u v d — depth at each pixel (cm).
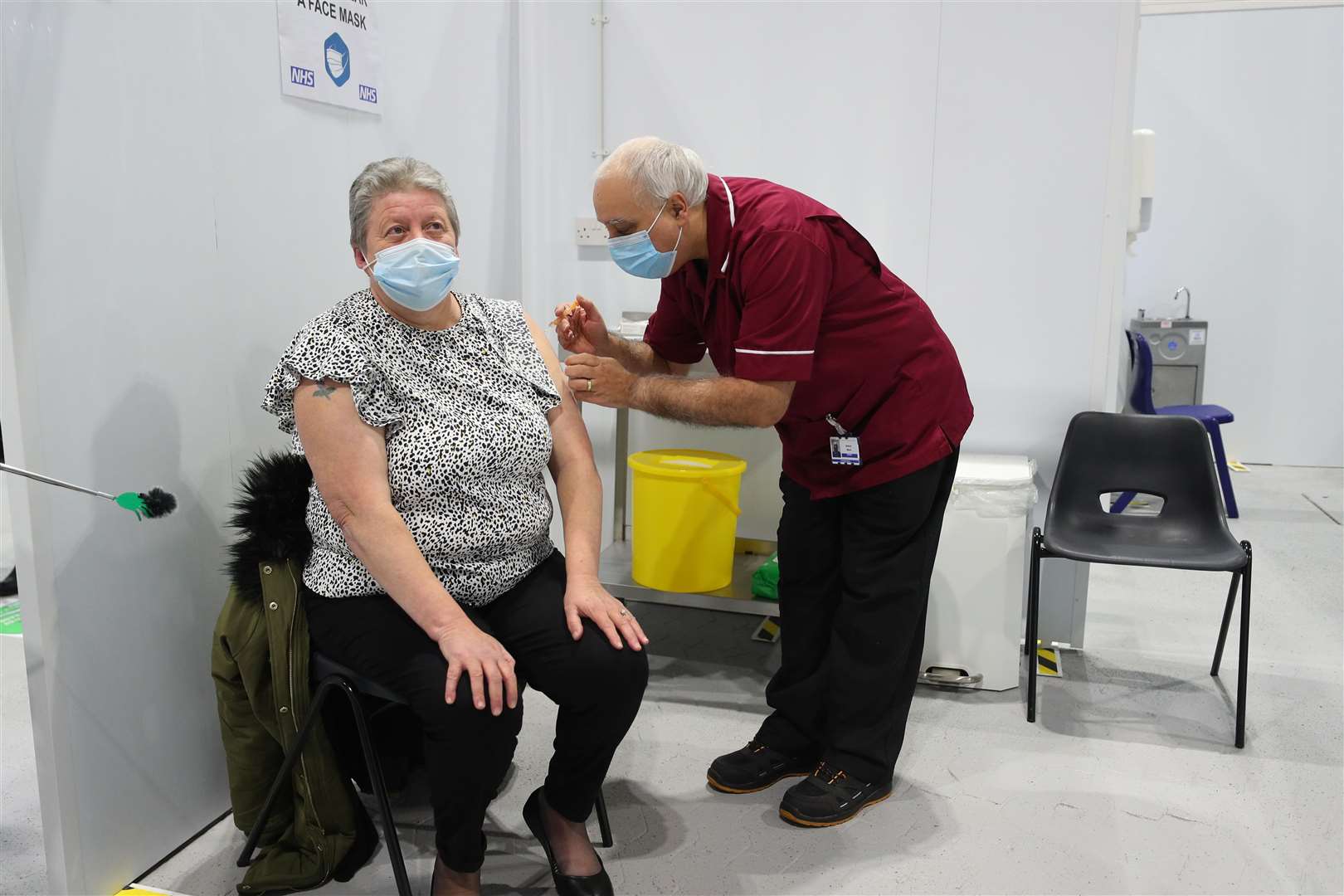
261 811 170
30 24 145
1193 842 189
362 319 158
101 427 162
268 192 195
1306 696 252
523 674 166
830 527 204
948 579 252
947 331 275
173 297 174
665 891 175
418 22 240
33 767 214
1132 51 249
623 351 207
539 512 170
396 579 151
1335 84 486
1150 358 427
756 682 261
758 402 172
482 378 166
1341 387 514
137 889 170
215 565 189
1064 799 205
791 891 175
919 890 175
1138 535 249
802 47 275
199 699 188
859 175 276
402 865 159
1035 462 270
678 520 249
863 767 201
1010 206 264
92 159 156
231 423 191
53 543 154
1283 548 380
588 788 166
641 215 170
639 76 290
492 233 282
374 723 193
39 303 149
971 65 260
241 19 185
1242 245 512
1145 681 262
